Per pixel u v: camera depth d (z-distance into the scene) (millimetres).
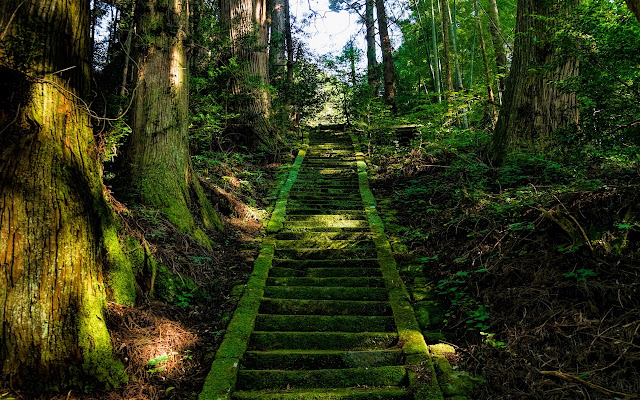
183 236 4578
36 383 2539
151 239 4172
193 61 8383
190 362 3221
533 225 3910
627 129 3893
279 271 4730
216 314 3932
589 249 3289
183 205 4914
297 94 12477
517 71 6191
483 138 7742
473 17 14719
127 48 4871
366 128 10828
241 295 4211
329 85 13680
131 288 3402
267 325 3777
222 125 9172
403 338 3488
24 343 2523
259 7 10805
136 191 4676
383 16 14555
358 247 5277
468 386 2895
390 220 6266
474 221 4848
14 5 2703
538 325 3045
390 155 9312
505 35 13062
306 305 4039
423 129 9609
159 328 3332
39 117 2748
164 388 2918
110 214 3471
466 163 6574
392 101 14125
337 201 7070
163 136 4992
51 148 2791
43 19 2795
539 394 2518
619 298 2844
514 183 5566
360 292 4258
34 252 2619
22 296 2555
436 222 5598
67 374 2619
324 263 4922
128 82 5410
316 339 3537
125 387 2783
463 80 17062
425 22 17109
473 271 4012
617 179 3875
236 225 5934
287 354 3303
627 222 3223
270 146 9820
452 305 3852
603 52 3895
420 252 5074
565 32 4242
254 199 7211
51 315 2621
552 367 2684
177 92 5191
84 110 3115
